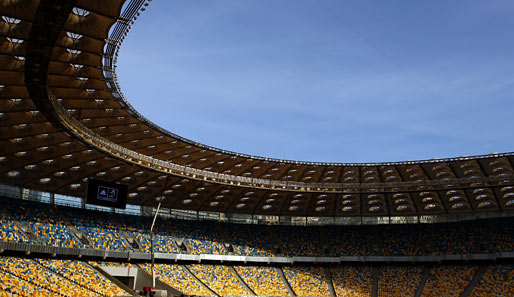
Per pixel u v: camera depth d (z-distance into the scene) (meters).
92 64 42.75
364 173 80.12
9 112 49.28
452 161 72.56
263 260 85.25
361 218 93.56
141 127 60.97
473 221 86.75
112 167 70.06
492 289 73.50
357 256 85.31
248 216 94.06
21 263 61.44
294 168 79.06
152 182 77.56
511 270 76.19
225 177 77.50
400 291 77.56
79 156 64.94
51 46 36.44
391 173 79.38
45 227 69.94
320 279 83.00
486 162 71.88
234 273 82.00
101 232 76.25
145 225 83.44
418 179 79.81
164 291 65.62
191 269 79.56
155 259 78.19
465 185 76.75
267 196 86.88
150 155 70.69
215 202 89.25
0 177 68.56
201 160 74.38
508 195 80.69
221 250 85.19
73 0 31.70
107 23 36.81
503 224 83.50
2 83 42.50
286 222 94.69
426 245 84.69
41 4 31.61
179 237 84.25
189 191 82.50
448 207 87.00
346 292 78.88
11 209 68.94
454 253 81.12
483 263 79.69
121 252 73.25
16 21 33.97
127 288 66.88
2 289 51.69
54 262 65.88
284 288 79.62
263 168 78.62
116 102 52.81
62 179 71.81
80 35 38.00
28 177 69.19
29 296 53.03
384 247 86.69
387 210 91.31
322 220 94.38
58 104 48.47
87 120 57.28
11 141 57.28
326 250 88.12
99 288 63.19
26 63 38.66
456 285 76.31
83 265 68.75
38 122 52.75
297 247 89.00
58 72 42.59
